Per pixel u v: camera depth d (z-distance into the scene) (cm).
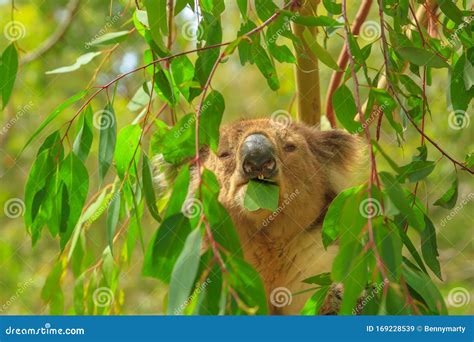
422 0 492
